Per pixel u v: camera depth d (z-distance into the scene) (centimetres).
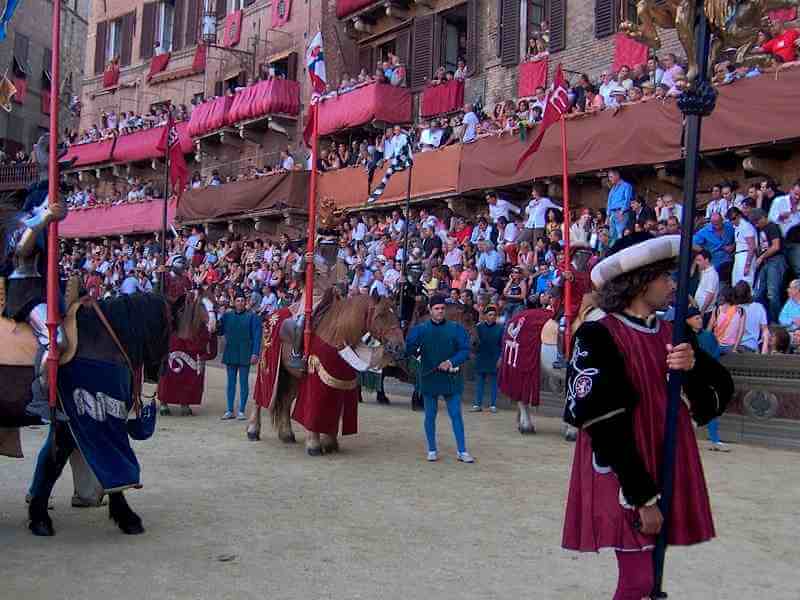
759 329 1155
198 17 3488
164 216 985
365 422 1208
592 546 336
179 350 1212
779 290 1251
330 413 905
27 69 4078
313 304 946
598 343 340
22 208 595
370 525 633
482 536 609
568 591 495
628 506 330
